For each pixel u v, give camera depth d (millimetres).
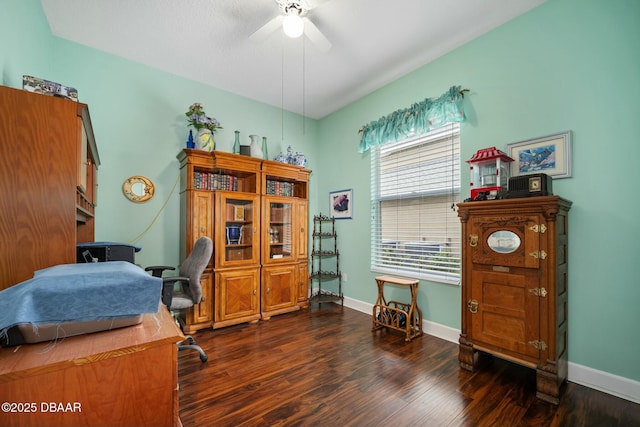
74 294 861
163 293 2172
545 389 1688
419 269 2908
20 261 1213
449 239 2670
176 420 901
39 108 1271
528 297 1792
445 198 2713
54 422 738
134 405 838
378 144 3234
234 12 2146
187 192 2797
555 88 1989
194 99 3174
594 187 1826
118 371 817
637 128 1678
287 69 2945
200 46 2572
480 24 2270
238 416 1553
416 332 2695
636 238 1683
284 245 3461
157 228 2939
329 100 3680
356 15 2152
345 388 1818
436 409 1611
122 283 940
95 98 2604
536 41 2080
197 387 1824
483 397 1723
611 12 1765
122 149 2744
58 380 742
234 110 3477
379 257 3346
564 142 1938
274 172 3354
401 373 2000
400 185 3146
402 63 2828
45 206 1265
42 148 1269
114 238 2701
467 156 2496
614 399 1690
